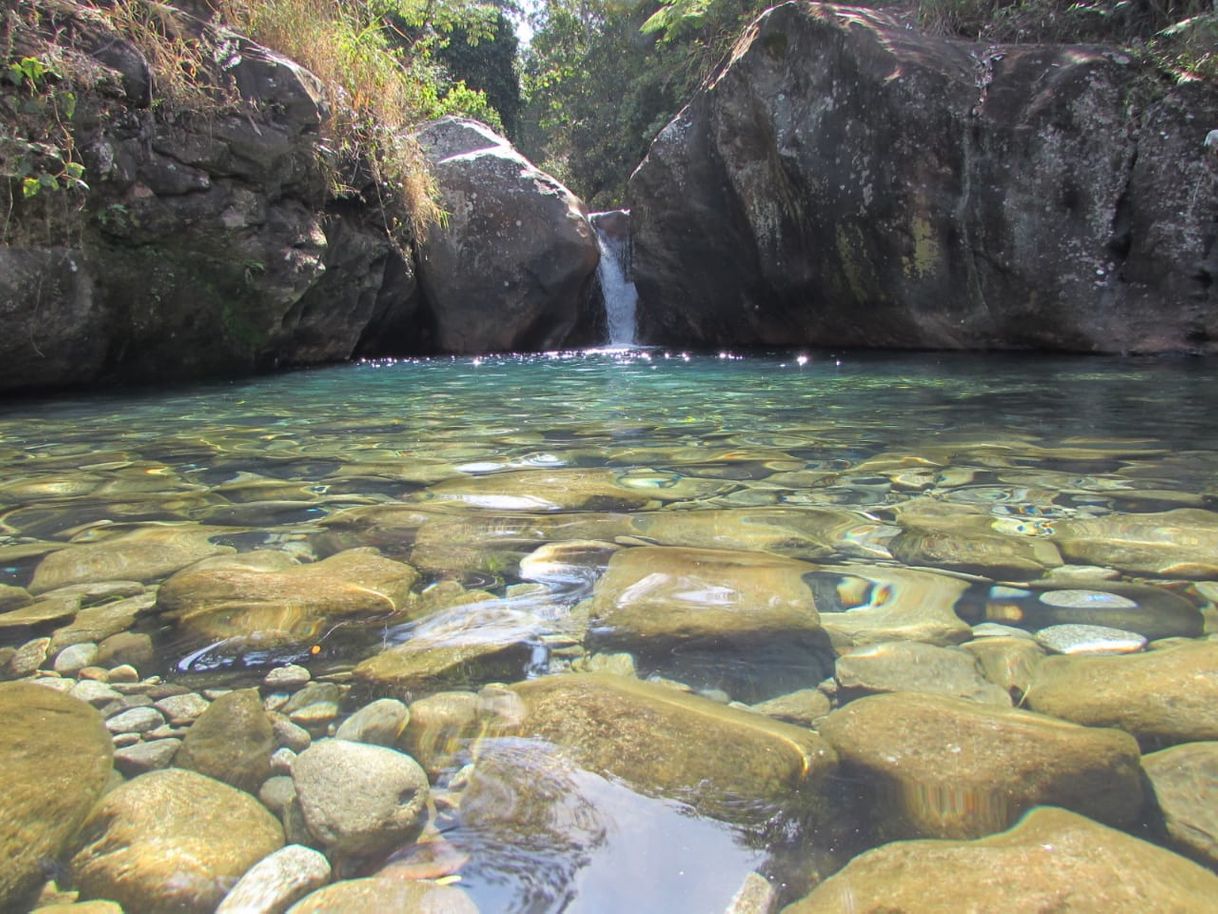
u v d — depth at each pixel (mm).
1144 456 2432
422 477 2307
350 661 1114
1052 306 6383
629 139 16609
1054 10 7137
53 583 1437
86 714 958
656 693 990
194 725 949
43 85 4371
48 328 4695
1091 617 1210
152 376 5543
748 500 1963
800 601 1287
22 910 678
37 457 2711
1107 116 6051
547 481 2211
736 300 8742
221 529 1773
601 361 7090
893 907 648
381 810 783
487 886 695
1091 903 638
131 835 757
